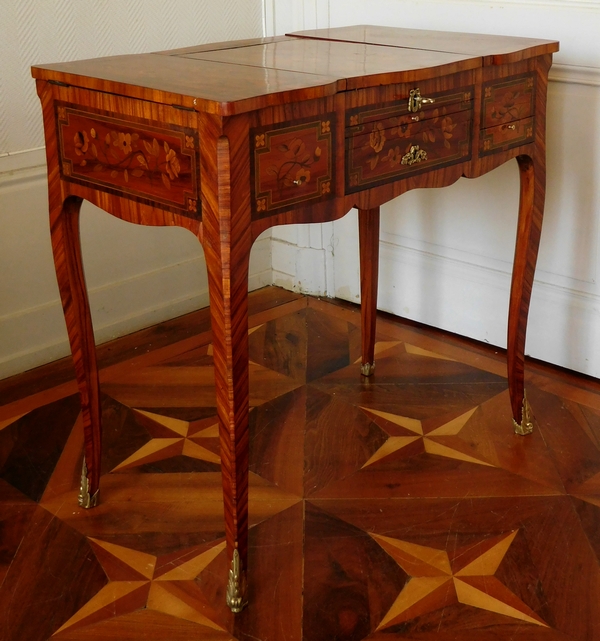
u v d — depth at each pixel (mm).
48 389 2248
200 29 2559
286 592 1507
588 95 2092
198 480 1841
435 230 2516
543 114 1812
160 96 1267
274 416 2102
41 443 1986
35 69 1465
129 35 2385
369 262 2168
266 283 2986
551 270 2291
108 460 1915
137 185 1375
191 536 1659
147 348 2496
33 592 1509
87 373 1665
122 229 2506
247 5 2664
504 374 2307
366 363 2289
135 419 2090
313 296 2885
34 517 1716
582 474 1850
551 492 1786
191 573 1556
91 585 1525
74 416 2104
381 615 1453
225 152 1218
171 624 1436
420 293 2613
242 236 1278
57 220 1560
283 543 1631
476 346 2482
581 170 2156
